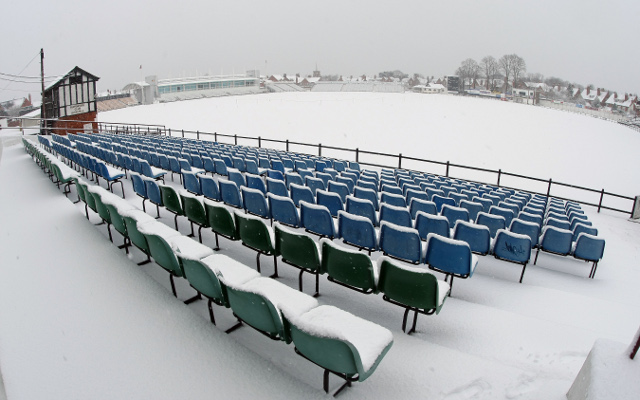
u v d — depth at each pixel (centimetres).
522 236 505
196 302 394
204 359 298
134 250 524
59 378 276
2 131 2220
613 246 872
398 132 4000
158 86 8238
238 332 345
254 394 263
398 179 1169
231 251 556
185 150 1281
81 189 654
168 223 671
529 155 3253
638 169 2917
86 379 276
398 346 329
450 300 433
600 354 234
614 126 5184
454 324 380
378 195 842
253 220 455
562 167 2900
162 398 259
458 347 343
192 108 5875
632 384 212
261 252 475
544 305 456
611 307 453
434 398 267
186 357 301
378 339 276
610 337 384
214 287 323
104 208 543
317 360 259
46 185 902
